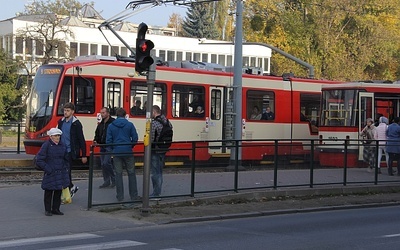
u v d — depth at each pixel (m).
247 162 16.08
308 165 16.81
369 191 17.64
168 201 13.88
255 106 24.38
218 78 23.47
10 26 59.41
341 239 10.47
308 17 54.53
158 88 21.77
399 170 18.53
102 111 15.47
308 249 9.50
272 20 54.16
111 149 13.10
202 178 14.75
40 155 11.69
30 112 20.84
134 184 13.38
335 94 23.97
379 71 61.38
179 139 22.25
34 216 11.80
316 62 53.97
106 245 9.50
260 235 10.78
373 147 18.06
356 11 54.06
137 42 11.85
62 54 49.94
